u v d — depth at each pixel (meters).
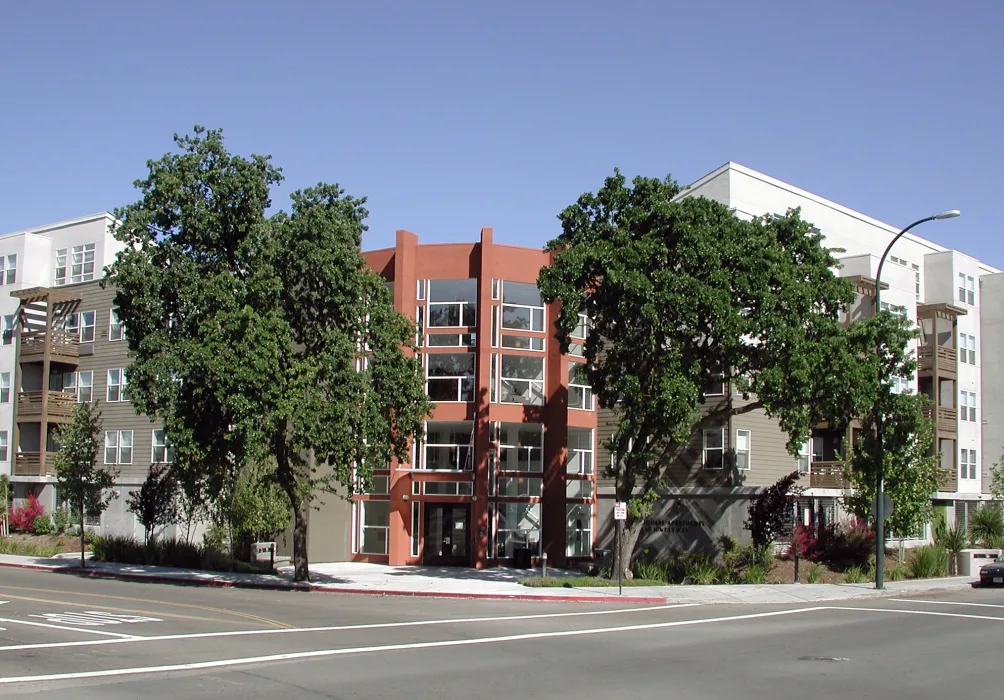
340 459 29.62
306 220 29.72
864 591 29.81
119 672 13.38
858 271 43.88
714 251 27.78
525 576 35.03
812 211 47.22
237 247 30.83
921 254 54.50
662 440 32.28
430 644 16.88
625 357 29.89
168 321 30.70
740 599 27.22
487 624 20.36
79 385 50.38
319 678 13.13
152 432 47.31
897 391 45.81
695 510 37.56
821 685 13.25
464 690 12.43
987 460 52.81
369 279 32.06
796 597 27.94
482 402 39.75
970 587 33.31
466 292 41.09
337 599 26.91
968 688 13.18
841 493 40.19
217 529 39.25
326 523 41.75
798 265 29.34
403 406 32.06
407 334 32.88
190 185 30.72
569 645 17.06
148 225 30.84
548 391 41.06
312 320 31.78
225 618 20.52
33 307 51.22
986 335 53.81
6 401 51.00
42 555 42.59
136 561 38.97
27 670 13.50
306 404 28.83
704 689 12.80
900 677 14.04
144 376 29.61
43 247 52.66
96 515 38.47
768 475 38.81
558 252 31.80
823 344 28.61
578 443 42.62
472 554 39.38
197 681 12.75
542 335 41.34
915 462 36.47
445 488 40.38
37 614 20.56
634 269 28.17
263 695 11.83
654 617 22.56
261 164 30.92
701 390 29.97
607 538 41.56
